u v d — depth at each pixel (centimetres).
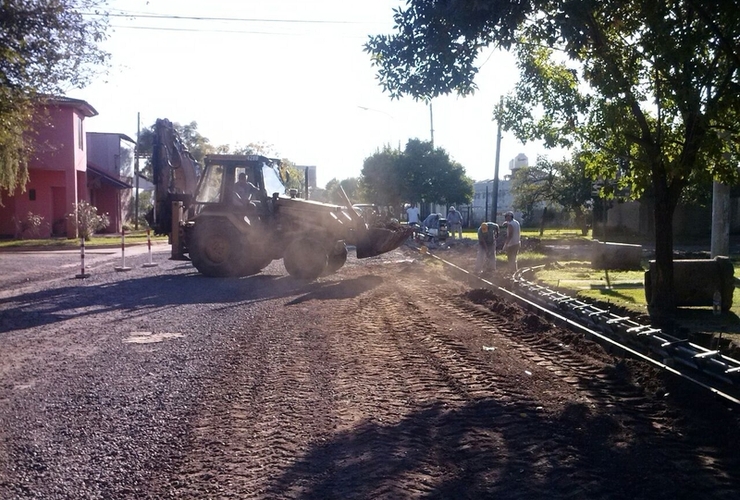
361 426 708
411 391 845
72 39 2100
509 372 941
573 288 1802
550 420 734
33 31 2030
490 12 1010
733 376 853
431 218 3906
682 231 4003
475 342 1152
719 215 2186
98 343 1118
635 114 1162
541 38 1127
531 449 645
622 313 1392
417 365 980
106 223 4584
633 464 611
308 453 637
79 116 4422
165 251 3394
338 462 614
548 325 1250
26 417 741
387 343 1134
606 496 545
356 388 855
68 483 573
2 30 1967
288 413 754
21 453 638
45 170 4244
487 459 621
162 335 1181
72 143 4222
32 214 4234
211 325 1271
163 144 2166
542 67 1277
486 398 813
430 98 1105
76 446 656
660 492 553
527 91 1312
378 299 1648
